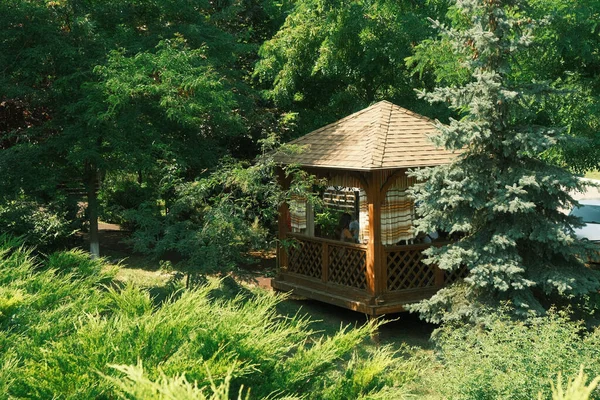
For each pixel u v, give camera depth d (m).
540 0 15.28
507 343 8.57
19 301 5.34
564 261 11.52
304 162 14.39
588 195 26.33
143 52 16.53
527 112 11.37
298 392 4.87
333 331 13.62
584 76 16.56
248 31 21.89
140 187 17.27
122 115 15.13
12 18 15.39
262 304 5.76
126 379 3.13
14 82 15.97
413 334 13.68
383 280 13.65
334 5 20.08
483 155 11.43
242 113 19.69
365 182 13.50
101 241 22.89
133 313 5.57
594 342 8.66
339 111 21.70
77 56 15.73
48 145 15.55
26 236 14.61
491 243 10.93
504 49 10.96
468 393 7.64
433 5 21.50
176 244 13.06
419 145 13.95
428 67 20.30
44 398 3.88
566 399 2.47
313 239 15.12
